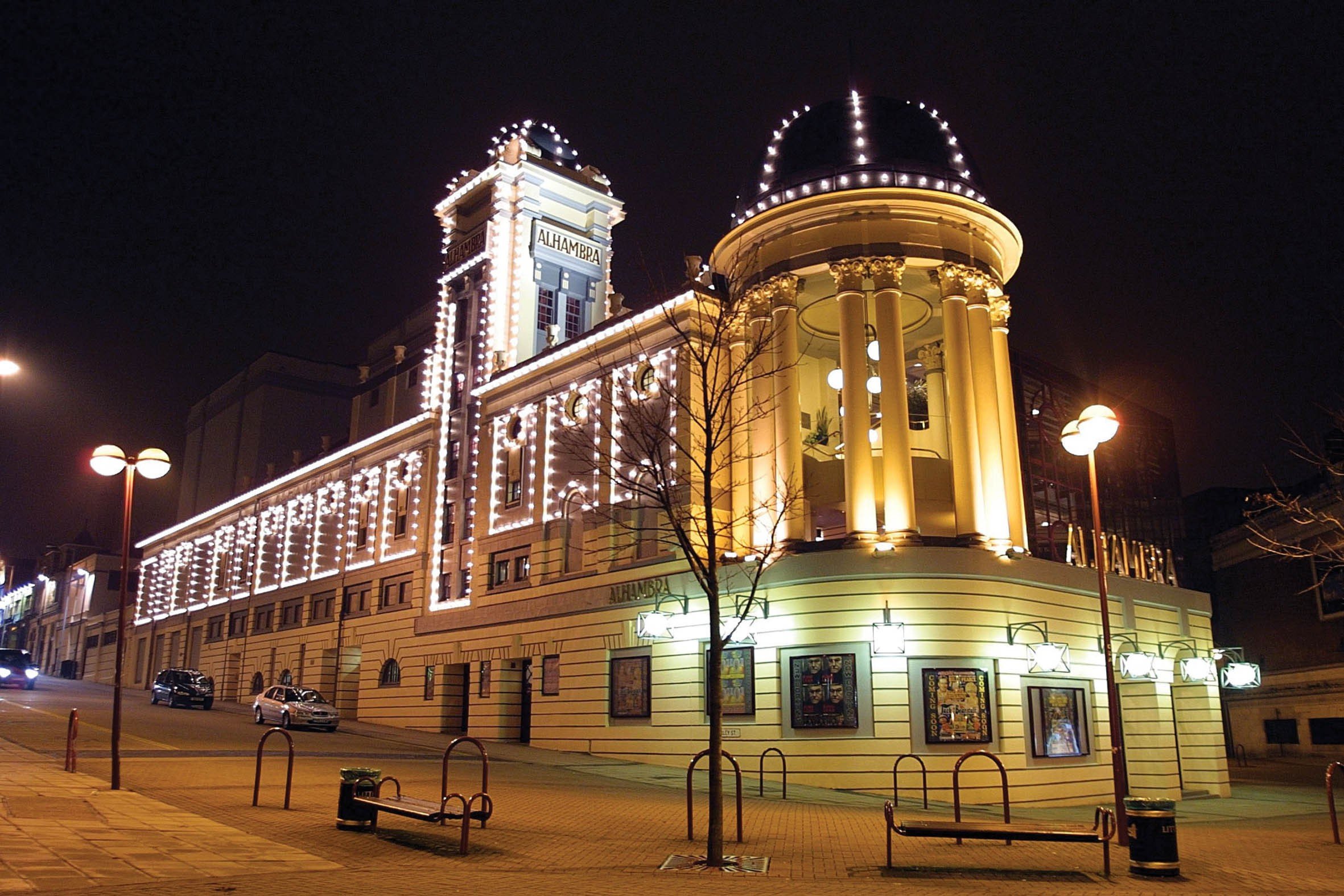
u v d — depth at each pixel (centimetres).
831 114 3297
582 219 4944
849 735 2719
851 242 3100
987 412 3072
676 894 1170
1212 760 3553
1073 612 3172
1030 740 2858
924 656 2742
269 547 6184
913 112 3300
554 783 2491
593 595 3588
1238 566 5638
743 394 3222
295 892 1108
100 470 2092
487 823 1692
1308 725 5031
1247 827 2353
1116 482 4000
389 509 5047
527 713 3962
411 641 4616
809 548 2972
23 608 11656
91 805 1662
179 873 1185
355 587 5184
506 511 4200
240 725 3903
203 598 6975
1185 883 1355
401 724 4544
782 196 3225
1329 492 4675
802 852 1557
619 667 3441
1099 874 1411
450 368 4806
